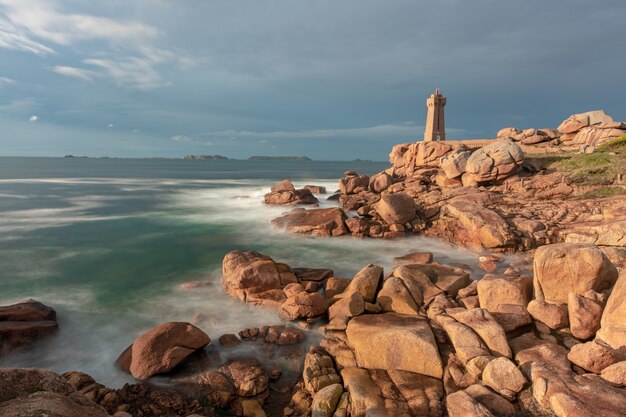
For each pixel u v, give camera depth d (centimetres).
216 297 1554
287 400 937
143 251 2334
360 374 937
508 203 3016
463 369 921
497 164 3472
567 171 3384
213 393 934
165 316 1399
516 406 770
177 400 905
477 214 2398
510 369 832
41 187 6397
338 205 4072
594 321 995
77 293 1633
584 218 2405
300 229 2756
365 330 1061
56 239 2634
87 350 1165
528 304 1145
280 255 2245
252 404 910
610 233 1803
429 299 1299
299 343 1166
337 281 1539
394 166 5541
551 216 2528
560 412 698
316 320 1292
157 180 8550
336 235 2661
